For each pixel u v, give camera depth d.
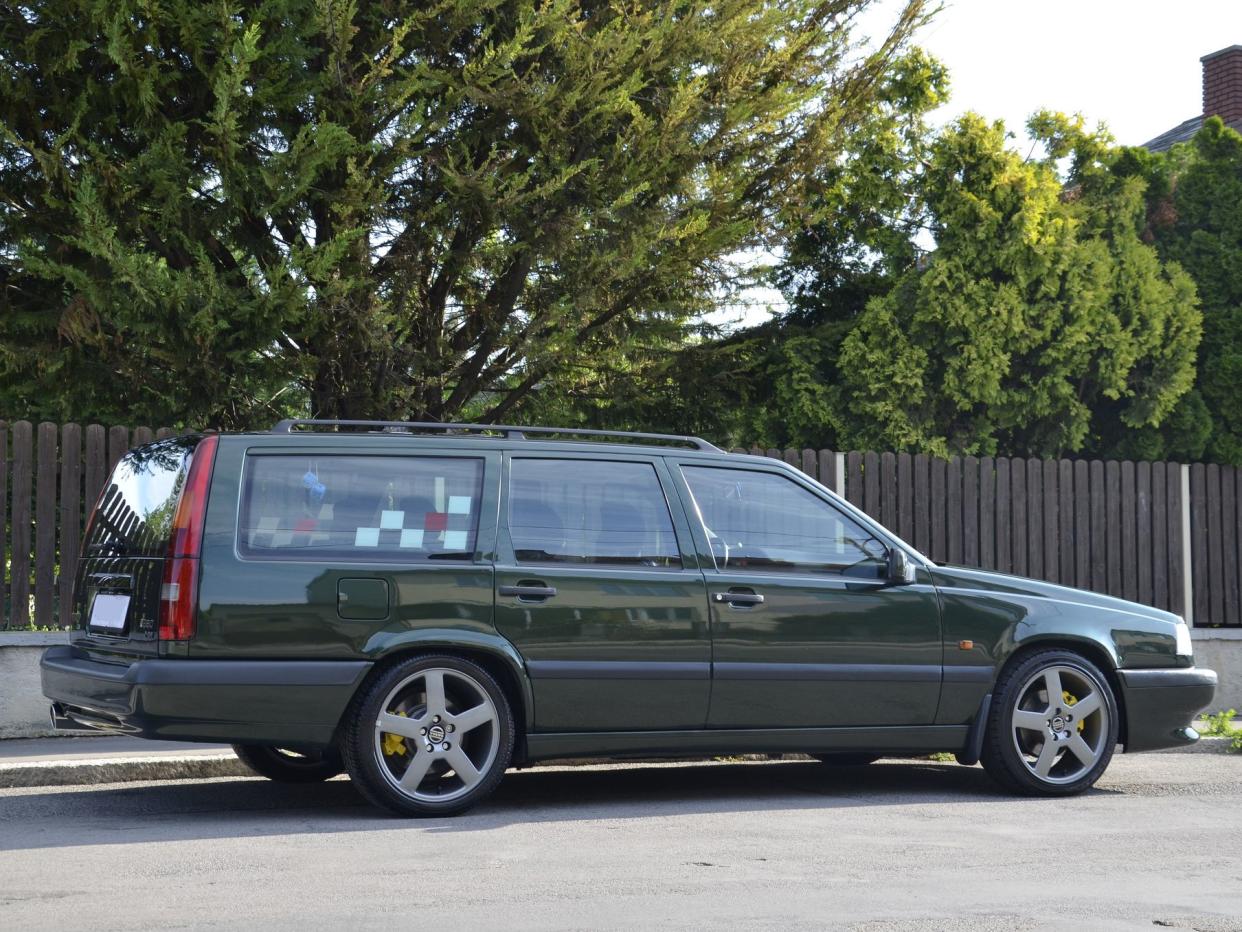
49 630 10.09
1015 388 14.98
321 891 5.41
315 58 11.61
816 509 7.89
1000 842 6.55
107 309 10.54
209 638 6.74
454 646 7.08
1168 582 13.05
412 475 7.23
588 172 11.86
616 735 7.34
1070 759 8.16
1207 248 15.70
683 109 11.52
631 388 14.17
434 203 11.93
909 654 7.80
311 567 6.92
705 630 7.46
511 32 12.05
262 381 11.48
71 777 8.45
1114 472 12.92
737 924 4.91
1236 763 9.77
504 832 6.72
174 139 10.80
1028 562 12.60
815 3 13.00
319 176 11.38
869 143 15.52
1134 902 5.30
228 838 6.54
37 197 11.46
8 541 10.15
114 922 4.92
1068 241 14.75
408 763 7.06
